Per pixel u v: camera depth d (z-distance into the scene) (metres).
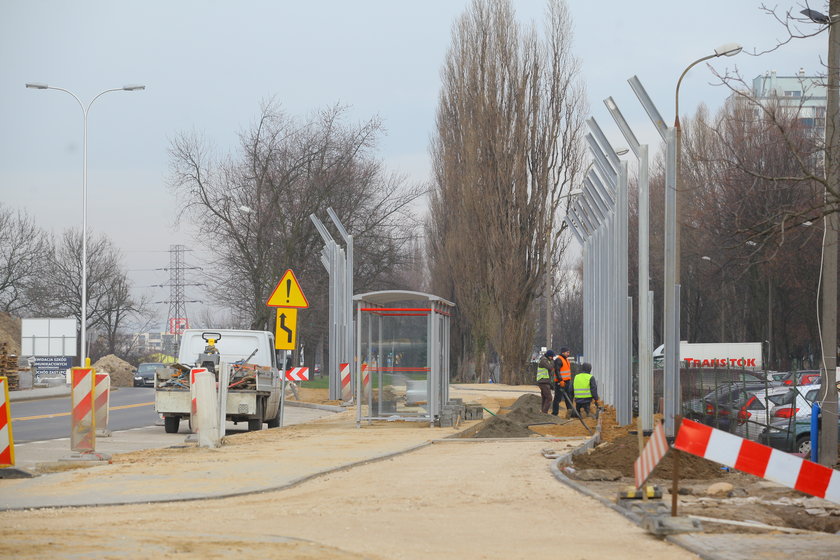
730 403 52.31
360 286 135.62
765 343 131.25
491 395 100.06
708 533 21.28
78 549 17.47
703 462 35.56
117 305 197.12
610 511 24.50
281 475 31.52
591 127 60.19
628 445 38.31
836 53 34.78
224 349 61.44
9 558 16.48
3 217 167.25
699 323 160.50
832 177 26.66
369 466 35.56
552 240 121.75
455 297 150.62
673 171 44.28
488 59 120.56
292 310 53.19
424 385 58.53
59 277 188.75
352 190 130.12
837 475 21.42
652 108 44.72
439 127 134.62
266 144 122.19
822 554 19.00
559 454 38.94
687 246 122.69
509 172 120.31
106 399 52.34
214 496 26.69
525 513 24.19
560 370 66.81
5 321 147.12
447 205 138.88
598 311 85.19
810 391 54.09
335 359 92.19
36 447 44.03
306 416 75.62
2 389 31.30
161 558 16.62
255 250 124.62
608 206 70.06
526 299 122.31
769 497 29.36
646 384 45.72
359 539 19.92
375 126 129.12
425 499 26.67
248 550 17.69
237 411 56.19
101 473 32.25
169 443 48.22
